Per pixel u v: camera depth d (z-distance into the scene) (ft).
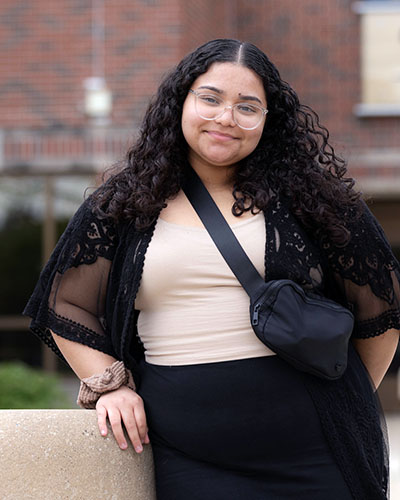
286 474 8.84
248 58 9.21
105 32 35.53
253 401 8.85
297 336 8.61
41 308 9.55
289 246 9.09
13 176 37.55
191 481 8.96
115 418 8.86
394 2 38.58
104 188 9.57
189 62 9.30
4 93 35.99
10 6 35.94
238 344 8.93
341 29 38.96
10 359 38.78
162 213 9.25
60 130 35.76
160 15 35.19
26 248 38.78
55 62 35.76
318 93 38.93
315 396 8.88
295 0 39.19
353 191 9.55
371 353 9.85
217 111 9.05
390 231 40.37
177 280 8.97
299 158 9.53
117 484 8.80
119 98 35.45
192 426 8.92
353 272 9.46
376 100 38.47
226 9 39.58
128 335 9.13
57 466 8.54
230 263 8.92
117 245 9.48
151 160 9.39
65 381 38.14
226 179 9.48
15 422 8.56
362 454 8.94
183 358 9.01
